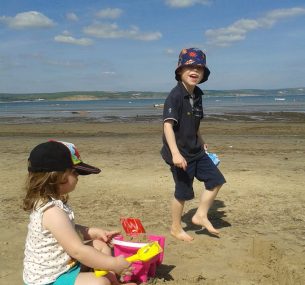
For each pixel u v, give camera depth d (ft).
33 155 4.04
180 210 6.40
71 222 4.08
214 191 6.43
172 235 6.51
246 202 8.30
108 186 9.59
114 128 27.99
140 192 9.05
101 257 4.00
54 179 4.02
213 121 33.01
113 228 6.86
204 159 6.44
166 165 12.05
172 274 5.26
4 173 11.23
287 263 5.52
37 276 4.00
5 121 38.47
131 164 12.30
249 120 33.81
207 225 6.44
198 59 6.27
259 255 5.77
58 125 31.65
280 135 21.80
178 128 6.32
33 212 4.05
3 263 5.61
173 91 6.36
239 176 10.44
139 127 28.53
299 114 40.75
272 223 7.14
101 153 14.74
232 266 5.49
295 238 6.45
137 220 5.62
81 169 4.20
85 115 48.52
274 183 9.73
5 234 6.65
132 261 4.38
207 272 5.32
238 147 16.24
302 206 8.05
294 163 12.41
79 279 3.97
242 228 6.91
